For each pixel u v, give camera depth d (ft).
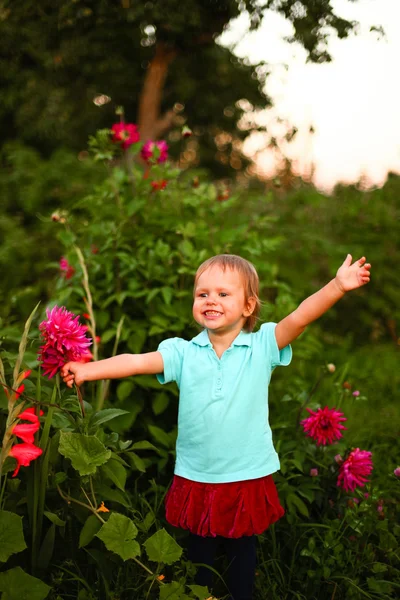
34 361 7.55
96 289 9.37
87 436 5.50
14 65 24.99
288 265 16.94
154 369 6.25
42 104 30.76
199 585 6.07
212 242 9.68
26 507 6.31
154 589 6.15
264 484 6.24
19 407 5.10
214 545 6.38
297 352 11.62
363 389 12.85
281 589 6.66
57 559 6.28
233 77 35.63
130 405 8.43
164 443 7.91
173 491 6.31
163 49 29.78
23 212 21.16
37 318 9.82
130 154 9.86
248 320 6.66
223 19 19.85
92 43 24.66
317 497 7.63
